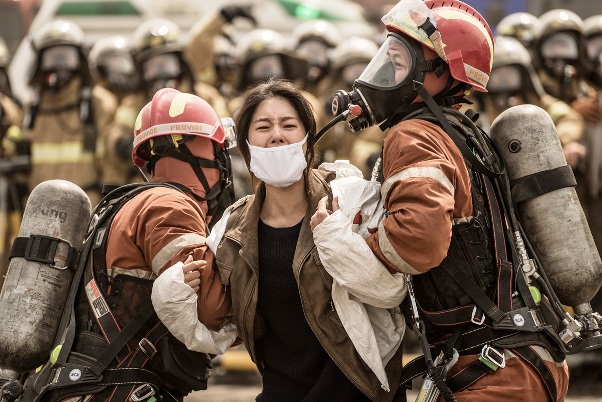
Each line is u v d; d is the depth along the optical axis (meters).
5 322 9.77
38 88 21.39
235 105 21.95
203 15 33.72
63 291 9.95
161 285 9.31
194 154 10.27
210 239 9.66
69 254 9.95
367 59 21.94
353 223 9.31
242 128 9.55
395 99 9.38
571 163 18.56
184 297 9.30
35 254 9.86
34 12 35.94
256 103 9.48
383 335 9.42
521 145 9.53
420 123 9.17
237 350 19.75
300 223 9.54
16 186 21.14
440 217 8.70
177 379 9.83
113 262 9.70
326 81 23.66
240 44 22.61
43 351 9.83
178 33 21.72
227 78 23.95
